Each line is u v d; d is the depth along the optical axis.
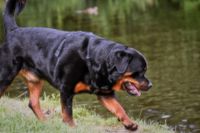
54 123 9.54
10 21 10.39
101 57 9.22
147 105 17.03
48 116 12.00
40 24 44.56
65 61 9.52
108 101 9.70
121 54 9.05
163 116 15.73
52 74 9.76
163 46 30.19
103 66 9.20
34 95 10.48
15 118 9.64
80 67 9.46
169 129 13.30
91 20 46.41
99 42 9.38
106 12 53.09
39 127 9.19
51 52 9.74
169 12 49.81
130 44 31.67
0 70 10.18
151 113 16.08
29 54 10.00
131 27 40.16
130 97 17.98
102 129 11.20
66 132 9.04
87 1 66.19
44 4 65.12
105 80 9.30
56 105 13.29
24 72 10.27
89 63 9.37
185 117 15.66
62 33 9.88
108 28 40.28
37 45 9.94
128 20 45.16
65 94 9.60
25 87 19.31
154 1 60.88
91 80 9.44
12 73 10.14
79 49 9.46
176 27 38.78
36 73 10.15
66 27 42.28
